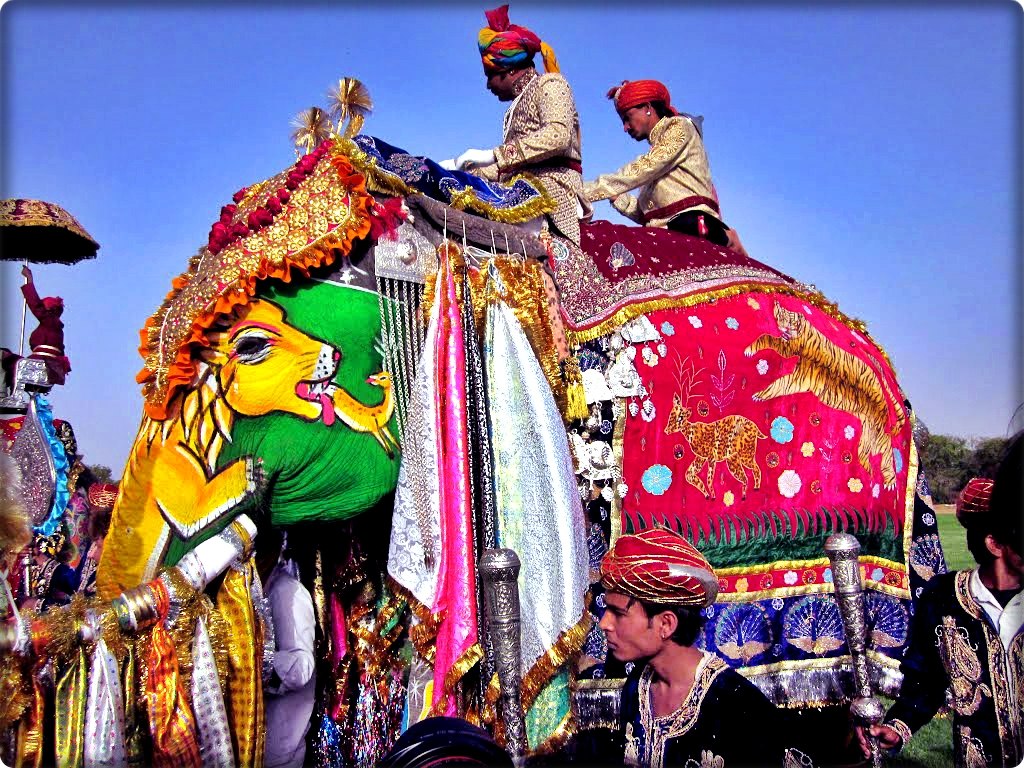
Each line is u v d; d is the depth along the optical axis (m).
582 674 3.99
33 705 2.80
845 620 3.09
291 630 3.59
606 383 4.07
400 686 3.88
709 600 2.57
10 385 5.27
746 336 4.50
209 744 2.97
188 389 3.38
